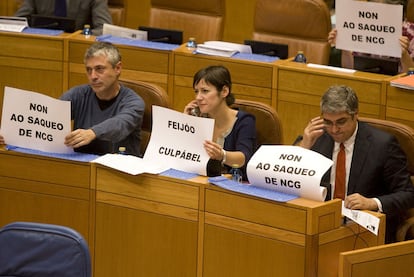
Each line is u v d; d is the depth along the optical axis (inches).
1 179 311.1
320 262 259.9
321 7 435.2
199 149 287.0
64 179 301.4
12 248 232.8
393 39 389.1
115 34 437.4
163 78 420.5
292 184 261.9
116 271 297.9
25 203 309.1
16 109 310.5
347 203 282.2
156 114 294.2
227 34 559.5
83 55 427.8
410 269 260.4
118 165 290.2
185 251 282.7
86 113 348.2
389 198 292.2
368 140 303.9
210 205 274.8
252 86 403.2
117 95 346.6
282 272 262.5
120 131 329.4
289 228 258.8
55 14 483.2
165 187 283.3
